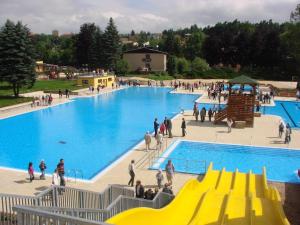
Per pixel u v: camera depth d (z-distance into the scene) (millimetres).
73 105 52469
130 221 12398
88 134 34969
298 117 44906
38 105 50438
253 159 26391
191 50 126375
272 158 26672
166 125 33031
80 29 103688
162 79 91062
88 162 26109
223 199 15867
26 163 25672
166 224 13945
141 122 40844
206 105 53531
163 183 20609
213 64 118625
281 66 100375
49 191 13516
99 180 21438
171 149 28578
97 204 15398
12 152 28641
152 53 102438
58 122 40375
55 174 19391
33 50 56312
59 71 97625
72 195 14531
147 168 23641
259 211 14688
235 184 19344
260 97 56250
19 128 37062
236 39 112125
